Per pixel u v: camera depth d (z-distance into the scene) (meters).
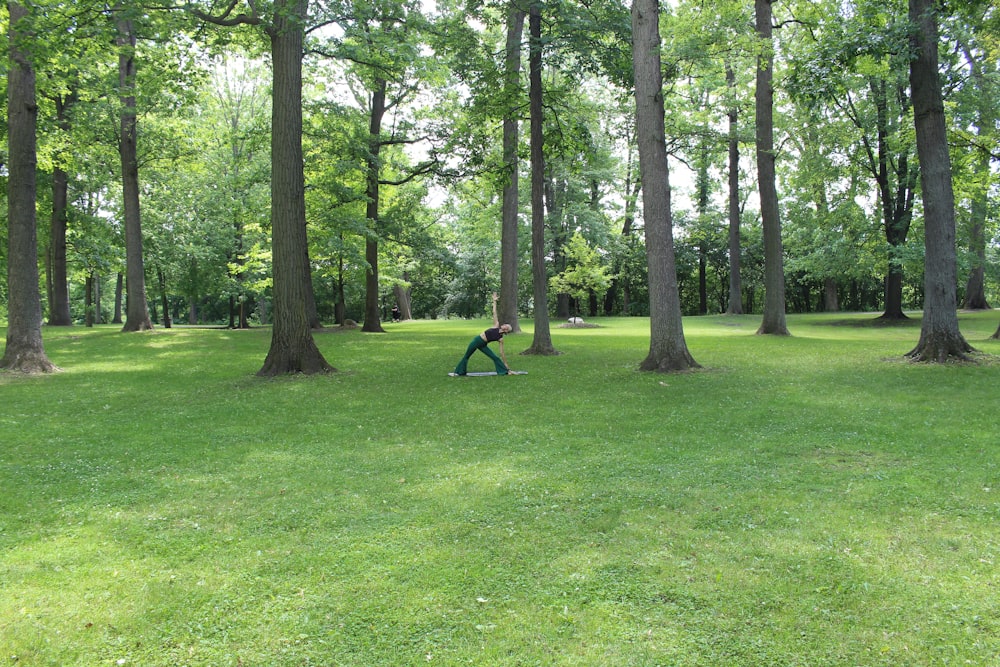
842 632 3.10
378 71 20.86
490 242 45.47
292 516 4.78
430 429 7.88
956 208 25.39
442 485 5.52
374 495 5.27
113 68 22.53
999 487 5.18
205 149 30.39
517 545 4.17
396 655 2.95
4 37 12.34
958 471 5.65
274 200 13.22
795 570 3.76
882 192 28.12
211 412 9.10
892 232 28.55
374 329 28.14
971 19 14.45
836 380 11.20
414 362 15.55
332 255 28.42
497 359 12.92
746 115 28.81
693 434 7.33
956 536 4.20
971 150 17.59
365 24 14.81
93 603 3.44
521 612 3.32
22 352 13.55
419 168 27.56
